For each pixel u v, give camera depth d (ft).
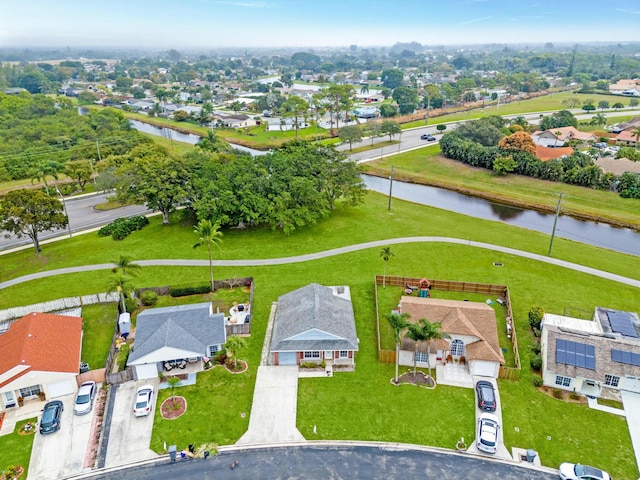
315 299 179.22
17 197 239.91
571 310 193.36
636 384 148.77
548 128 533.96
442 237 265.95
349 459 128.26
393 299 202.18
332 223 286.25
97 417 143.02
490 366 156.66
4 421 142.61
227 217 255.91
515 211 333.01
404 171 425.28
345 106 622.54
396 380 156.04
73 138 491.31
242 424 140.05
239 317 188.96
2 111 572.51
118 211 321.93
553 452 129.70
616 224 305.53
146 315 174.19
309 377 159.02
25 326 165.78
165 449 131.75
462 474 123.34
